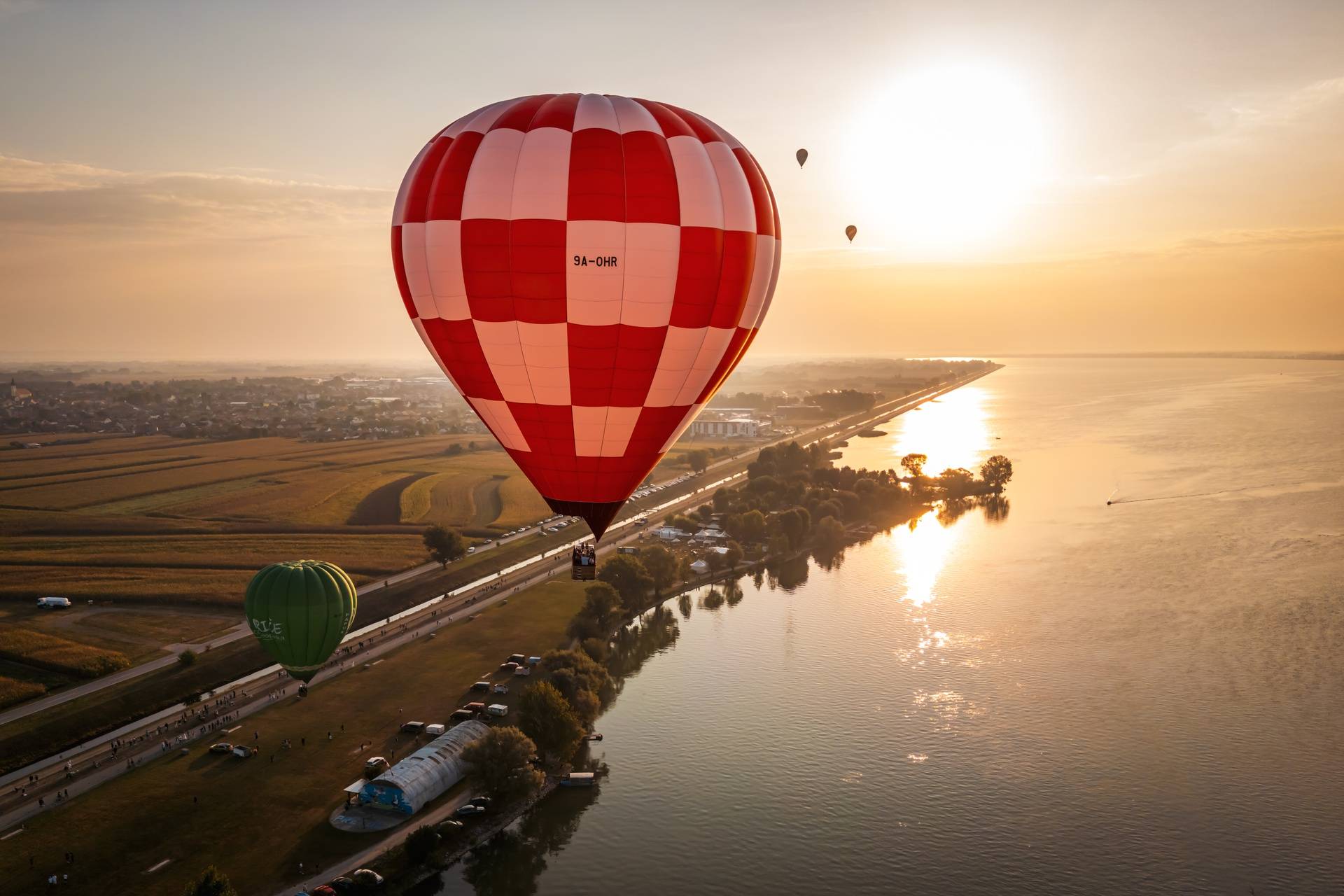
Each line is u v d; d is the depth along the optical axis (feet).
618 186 139.54
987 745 270.05
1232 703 295.28
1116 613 381.40
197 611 399.85
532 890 208.54
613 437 156.66
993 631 364.79
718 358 156.76
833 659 337.52
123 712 291.58
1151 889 208.44
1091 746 268.21
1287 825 230.89
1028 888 208.64
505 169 140.56
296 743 264.72
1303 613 375.04
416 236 148.77
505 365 150.30
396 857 213.46
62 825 223.92
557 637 351.25
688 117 151.33
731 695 306.35
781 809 238.27
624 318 144.36
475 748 238.27
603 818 235.61
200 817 227.61
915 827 230.27
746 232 149.38
